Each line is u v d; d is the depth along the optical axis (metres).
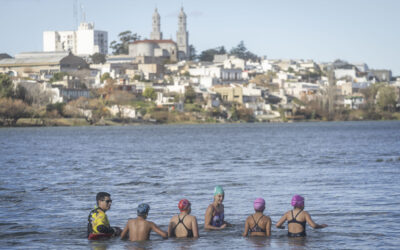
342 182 46.50
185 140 141.38
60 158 82.38
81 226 29.83
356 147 101.81
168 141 136.88
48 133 191.50
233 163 70.06
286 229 28.30
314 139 137.88
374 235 26.62
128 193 42.31
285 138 145.75
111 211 34.31
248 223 26.66
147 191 43.31
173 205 36.22
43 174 57.56
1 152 97.69
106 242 25.86
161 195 41.03
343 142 120.75
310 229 28.17
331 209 33.47
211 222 27.89
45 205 36.69
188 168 63.50
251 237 26.34
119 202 37.78
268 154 86.75
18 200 38.84
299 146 108.69
